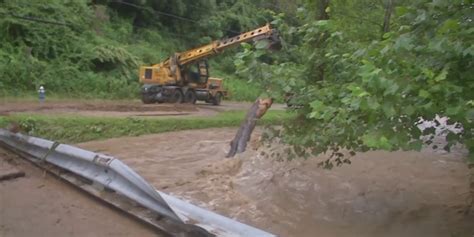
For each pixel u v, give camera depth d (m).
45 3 39.94
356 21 9.48
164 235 6.23
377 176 9.73
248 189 9.30
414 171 10.10
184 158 13.34
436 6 4.96
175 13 59.31
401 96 5.02
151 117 21.83
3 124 15.85
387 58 5.18
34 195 7.95
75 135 16.48
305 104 7.20
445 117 5.36
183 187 9.45
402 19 5.93
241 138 12.48
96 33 45.94
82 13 44.22
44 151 9.90
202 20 62.22
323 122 7.03
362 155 11.23
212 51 33.47
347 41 7.64
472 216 7.79
